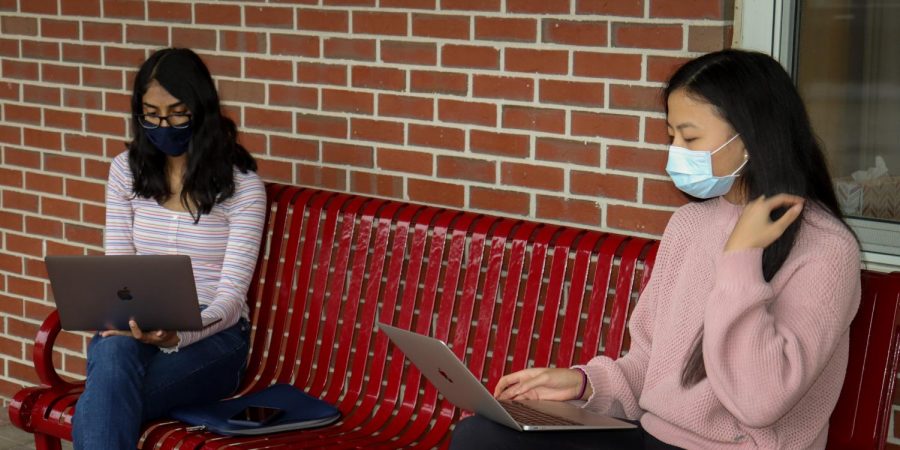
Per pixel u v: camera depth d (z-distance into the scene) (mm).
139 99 3602
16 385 5082
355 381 3697
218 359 3580
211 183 3625
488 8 3678
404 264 3863
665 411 2672
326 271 3795
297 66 4133
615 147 3506
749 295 2443
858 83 3354
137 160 3693
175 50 3619
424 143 3885
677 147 2641
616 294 3229
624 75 3455
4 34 4914
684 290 2738
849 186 3406
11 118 4957
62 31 4719
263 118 4246
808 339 2469
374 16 3926
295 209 3887
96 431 3221
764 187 2520
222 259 3730
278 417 3387
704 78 2578
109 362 3275
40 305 5004
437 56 3809
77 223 4816
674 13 3344
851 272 2514
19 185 4984
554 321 3318
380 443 3379
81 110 4719
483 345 3436
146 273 3238
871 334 2803
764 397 2436
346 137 4059
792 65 3400
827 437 2768
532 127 3650
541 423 2639
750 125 2529
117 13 4543
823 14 3367
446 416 3490
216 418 3357
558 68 3570
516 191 3717
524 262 3602
